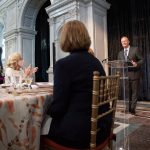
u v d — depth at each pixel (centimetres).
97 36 577
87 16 574
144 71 580
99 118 117
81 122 110
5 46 964
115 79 141
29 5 832
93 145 111
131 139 248
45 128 125
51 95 133
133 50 388
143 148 219
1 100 108
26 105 115
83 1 570
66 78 111
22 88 174
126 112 394
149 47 574
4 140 108
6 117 108
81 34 120
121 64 294
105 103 125
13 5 892
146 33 581
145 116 378
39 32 919
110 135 140
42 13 889
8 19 938
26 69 196
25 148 115
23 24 859
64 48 123
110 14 661
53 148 119
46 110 130
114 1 650
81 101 112
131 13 611
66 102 113
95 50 563
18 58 276
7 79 240
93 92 111
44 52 885
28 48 877
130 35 616
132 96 395
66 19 594
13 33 884
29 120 117
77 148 110
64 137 112
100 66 125
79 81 112
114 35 649
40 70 911
